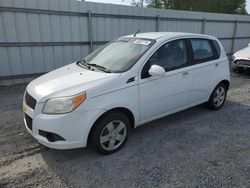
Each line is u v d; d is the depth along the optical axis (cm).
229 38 1462
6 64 745
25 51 768
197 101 489
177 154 366
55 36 810
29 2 734
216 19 1323
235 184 300
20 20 734
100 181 304
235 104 598
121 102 351
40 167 331
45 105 320
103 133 348
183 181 305
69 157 354
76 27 845
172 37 433
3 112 526
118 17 932
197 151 375
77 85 334
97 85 334
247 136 429
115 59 407
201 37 486
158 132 437
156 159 352
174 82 423
